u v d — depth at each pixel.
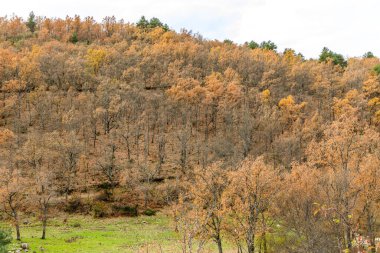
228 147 101.00
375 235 41.03
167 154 104.38
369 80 128.50
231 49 189.25
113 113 115.44
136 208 85.19
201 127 121.81
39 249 59.84
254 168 48.78
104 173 95.25
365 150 50.09
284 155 94.50
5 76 127.94
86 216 82.38
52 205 83.62
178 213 37.44
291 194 47.72
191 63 158.62
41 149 93.50
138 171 92.56
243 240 50.94
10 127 106.81
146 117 116.31
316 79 146.00
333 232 39.47
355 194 41.84
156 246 52.56
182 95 123.44
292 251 44.34
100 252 59.00
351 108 105.69
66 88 132.25
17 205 76.06
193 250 48.19
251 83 145.88
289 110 115.56
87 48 169.25
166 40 190.12
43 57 139.88
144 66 150.88
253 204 47.81
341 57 193.12
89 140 108.06
